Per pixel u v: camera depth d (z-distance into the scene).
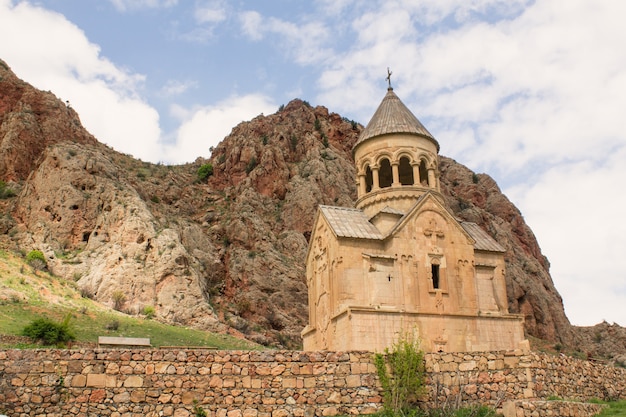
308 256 41.97
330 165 105.31
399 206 39.72
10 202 81.31
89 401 22.00
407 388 24.69
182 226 84.50
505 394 24.45
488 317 36.47
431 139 42.34
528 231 128.00
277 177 102.06
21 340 37.84
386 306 34.81
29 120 95.56
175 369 23.08
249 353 24.05
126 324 53.25
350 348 33.03
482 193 129.62
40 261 65.38
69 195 75.50
